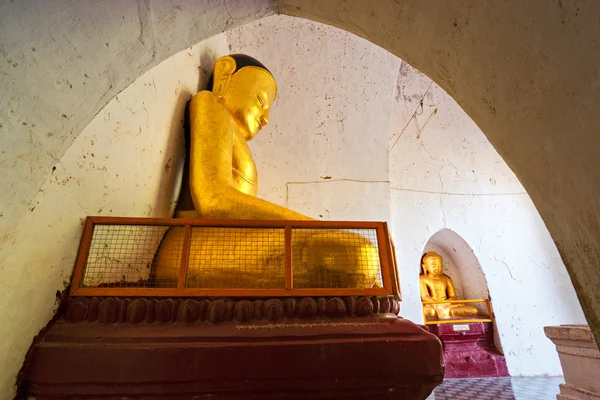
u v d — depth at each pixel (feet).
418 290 12.69
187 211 6.28
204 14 3.35
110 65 2.99
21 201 2.79
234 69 7.64
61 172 3.60
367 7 3.45
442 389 10.57
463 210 14.16
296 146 10.95
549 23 2.20
